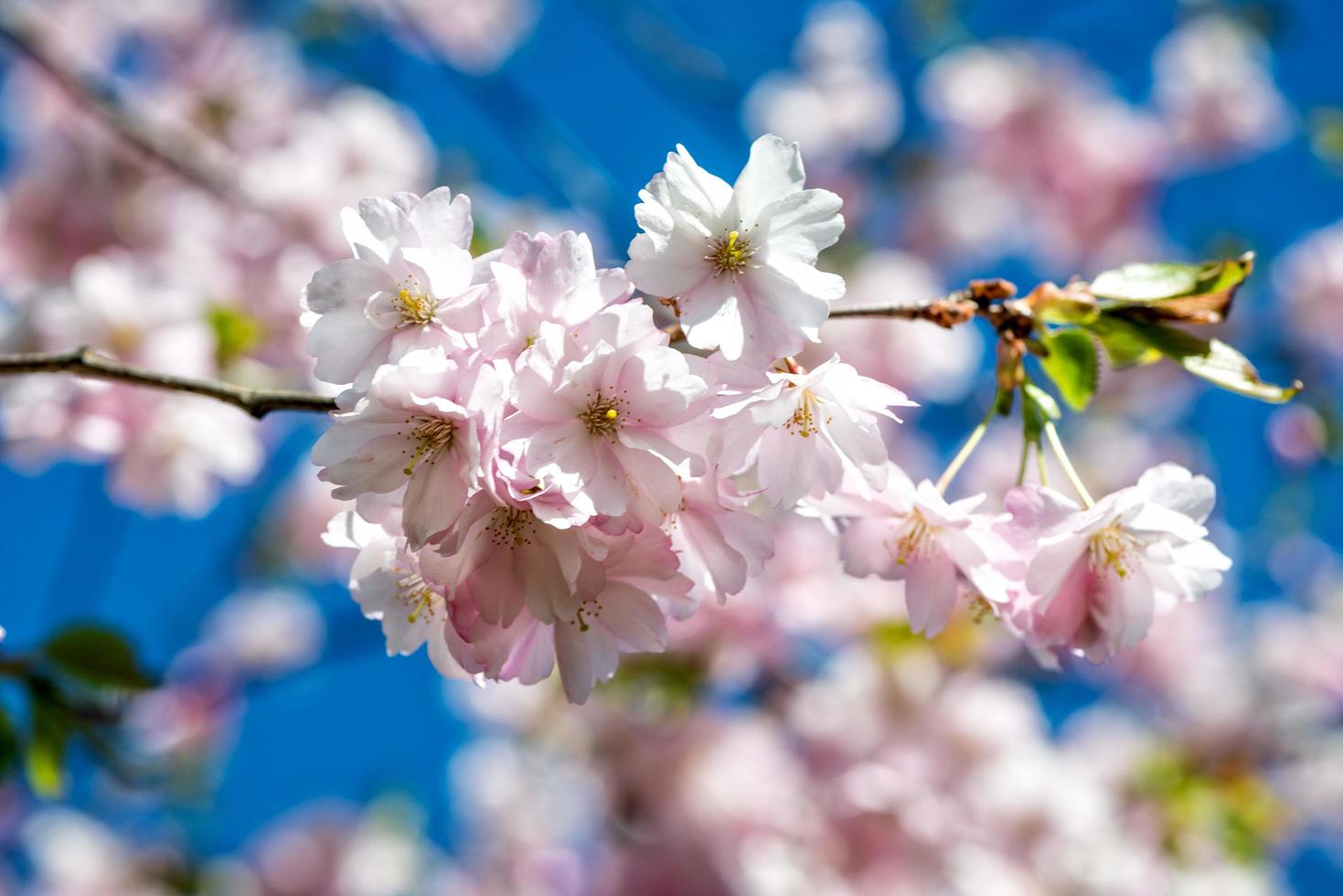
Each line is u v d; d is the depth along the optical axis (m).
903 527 2.09
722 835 4.95
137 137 4.70
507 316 1.73
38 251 5.07
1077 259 7.41
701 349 1.87
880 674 5.14
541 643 1.93
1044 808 5.09
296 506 6.48
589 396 1.74
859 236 7.12
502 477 1.67
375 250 1.80
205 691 6.23
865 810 4.91
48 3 6.32
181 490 3.67
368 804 6.55
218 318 3.99
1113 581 2.01
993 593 2.01
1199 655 6.43
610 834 5.27
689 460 1.76
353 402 1.74
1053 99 7.09
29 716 2.94
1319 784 6.08
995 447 6.57
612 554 1.78
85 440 3.50
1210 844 5.73
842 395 1.88
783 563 4.79
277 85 6.23
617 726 5.06
